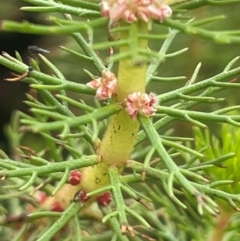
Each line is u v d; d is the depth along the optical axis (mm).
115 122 98
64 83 96
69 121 83
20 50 322
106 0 84
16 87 305
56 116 86
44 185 109
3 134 290
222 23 212
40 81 105
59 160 122
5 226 126
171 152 118
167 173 101
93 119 88
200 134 123
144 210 133
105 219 90
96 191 96
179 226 128
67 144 118
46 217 114
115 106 93
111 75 94
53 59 241
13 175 96
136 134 99
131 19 84
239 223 125
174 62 220
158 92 216
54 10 92
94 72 235
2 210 125
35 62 103
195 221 148
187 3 88
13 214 130
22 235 121
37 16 280
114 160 101
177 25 81
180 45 220
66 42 249
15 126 153
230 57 218
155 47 217
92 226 138
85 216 121
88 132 105
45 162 102
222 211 123
